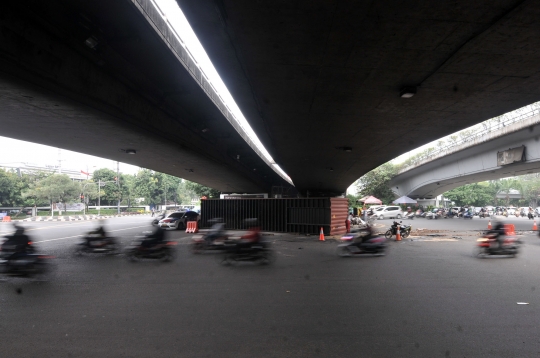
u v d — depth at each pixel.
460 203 77.06
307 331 5.68
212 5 6.61
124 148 17.69
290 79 9.71
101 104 10.44
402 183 59.94
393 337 5.43
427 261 12.77
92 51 9.55
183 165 24.42
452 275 10.20
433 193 58.47
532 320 6.22
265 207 25.58
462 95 10.74
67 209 68.31
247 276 10.09
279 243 18.95
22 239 10.58
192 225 25.41
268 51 8.21
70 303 7.38
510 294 8.02
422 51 8.08
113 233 25.78
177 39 10.73
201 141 19.38
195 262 12.59
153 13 9.08
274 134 15.98
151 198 85.19
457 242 19.55
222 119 17.59
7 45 7.27
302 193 52.44
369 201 46.19
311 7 6.55
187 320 6.23
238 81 10.14
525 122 23.86
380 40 7.66
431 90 10.37
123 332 5.67
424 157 43.06
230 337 5.43
